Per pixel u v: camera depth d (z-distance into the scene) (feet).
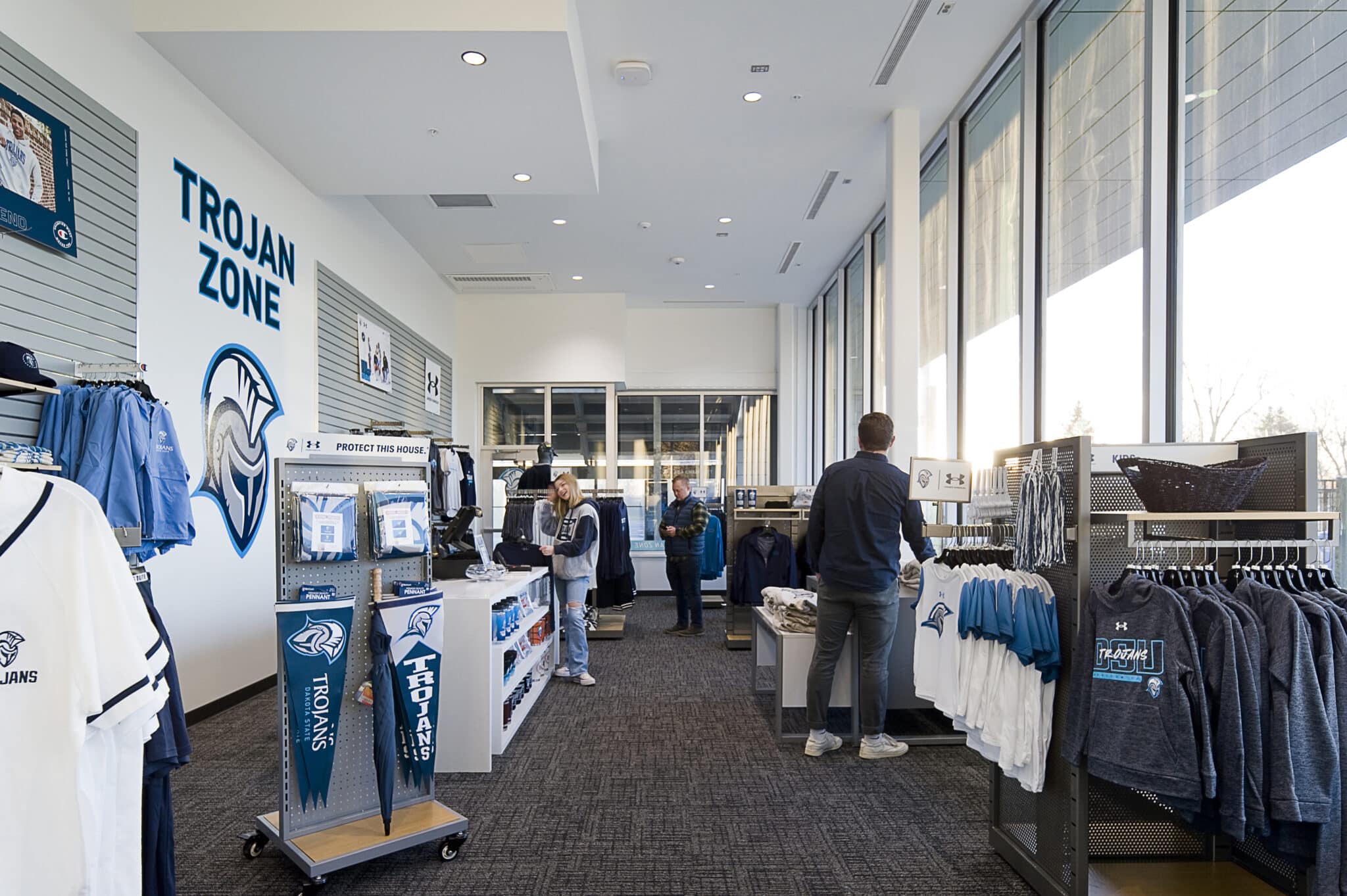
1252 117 8.77
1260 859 7.59
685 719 13.89
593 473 33.24
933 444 19.06
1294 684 6.06
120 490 9.78
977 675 8.16
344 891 7.86
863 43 14.49
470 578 13.20
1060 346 13.34
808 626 13.11
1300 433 7.48
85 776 5.07
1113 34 11.72
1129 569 7.09
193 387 13.82
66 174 10.69
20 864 4.80
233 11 12.00
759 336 35.14
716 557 23.97
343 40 12.19
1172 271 10.34
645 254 27.25
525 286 31.32
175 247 13.29
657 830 9.29
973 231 17.01
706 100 16.57
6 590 4.93
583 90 14.33
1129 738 6.41
